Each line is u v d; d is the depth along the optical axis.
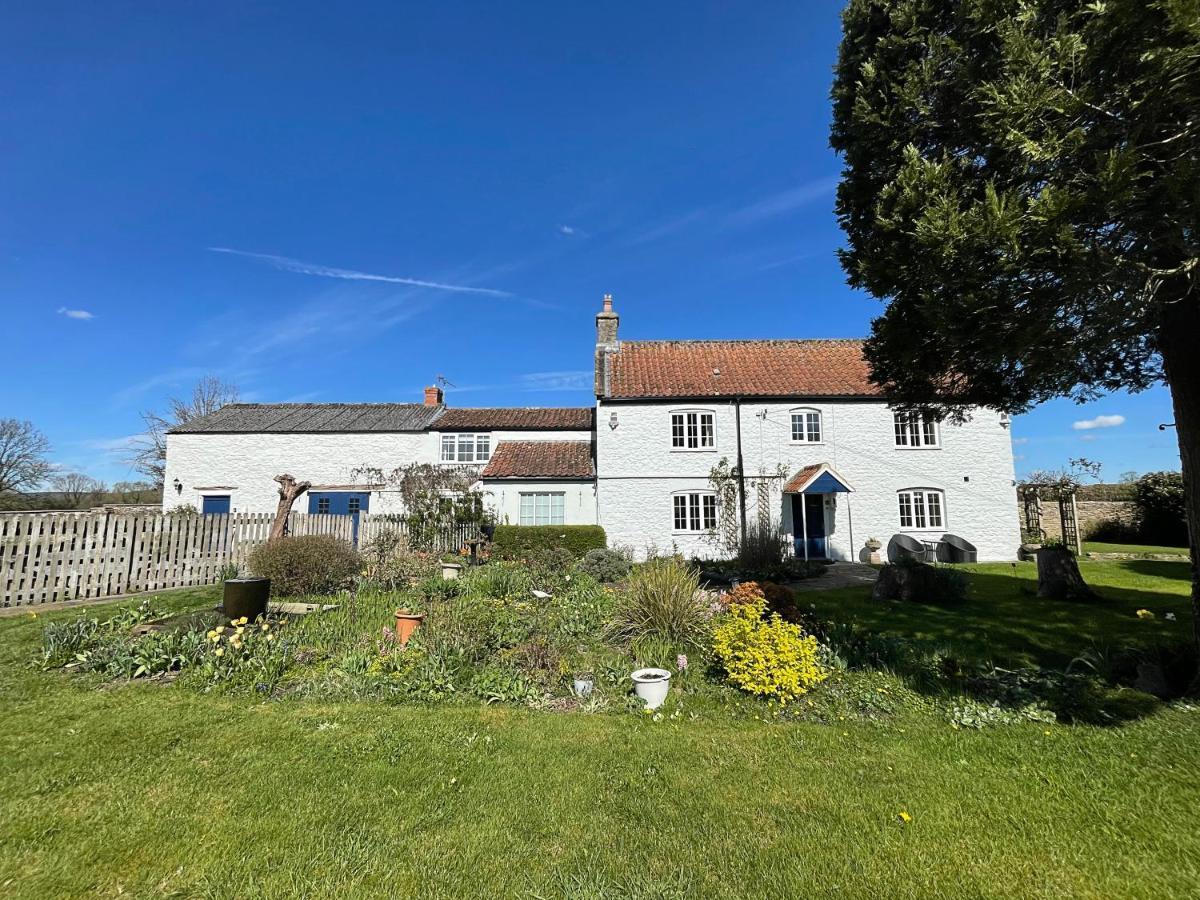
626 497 20.59
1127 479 25.86
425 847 3.24
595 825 3.49
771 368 22.34
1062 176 4.23
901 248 5.23
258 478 24.20
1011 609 9.98
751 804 3.76
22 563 9.93
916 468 20.52
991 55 4.70
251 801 3.70
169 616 8.33
